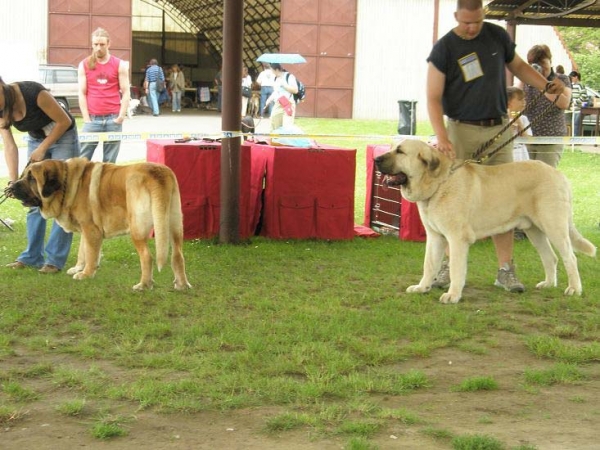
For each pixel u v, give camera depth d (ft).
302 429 12.96
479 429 13.10
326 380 15.01
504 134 22.67
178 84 115.44
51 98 22.98
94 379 15.05
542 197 21.98
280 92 52.80
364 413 13.60
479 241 30.30
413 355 17.02
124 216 22.09
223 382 14.79
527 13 45.39
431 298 21.80
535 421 13.50
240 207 29.50
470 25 21.36
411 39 106.32
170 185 21.36
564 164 60.49
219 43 152.76
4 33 100.07
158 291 21.62
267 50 132.87
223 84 28.19
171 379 15.16
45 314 19.31
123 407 13.80
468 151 22.52
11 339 17.46
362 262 26.43
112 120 35.24
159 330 17.95
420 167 21.11
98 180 22.25
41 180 21.91
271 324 18.65
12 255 26.16
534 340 17.84
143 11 158.30
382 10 105.29
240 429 12.96
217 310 19.97
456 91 22.20
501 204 21.79
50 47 101.50
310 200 29.96
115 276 23.20
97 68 34.73
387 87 107.04
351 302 21.30
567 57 105.19
